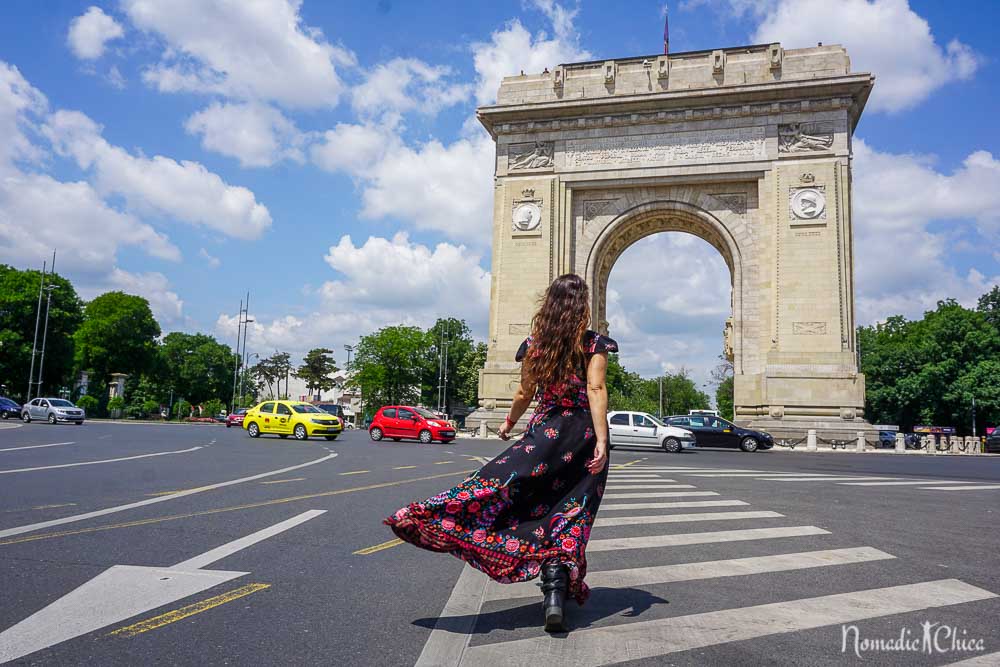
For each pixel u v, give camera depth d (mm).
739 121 40188
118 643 4117
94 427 41375
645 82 41656
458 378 118750
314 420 34875
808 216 38375
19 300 74188
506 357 41938
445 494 4363
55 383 80188
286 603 5012
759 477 17062
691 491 13211
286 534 7664
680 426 36656
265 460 18969
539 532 4406
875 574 6230
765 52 40250
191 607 4844
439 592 5461
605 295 46625
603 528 8758
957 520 9938
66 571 5777
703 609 5023
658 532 8453
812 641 4312
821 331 37438
